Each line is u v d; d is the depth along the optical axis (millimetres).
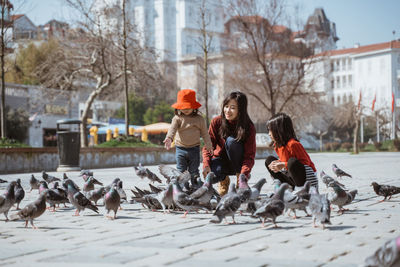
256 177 13758
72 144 18609
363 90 97375
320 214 5176
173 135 7484
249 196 5840
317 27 40938
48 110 43438
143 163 25250
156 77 31000
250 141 7438
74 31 29156
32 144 41625
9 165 18359
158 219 6121
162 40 112750
